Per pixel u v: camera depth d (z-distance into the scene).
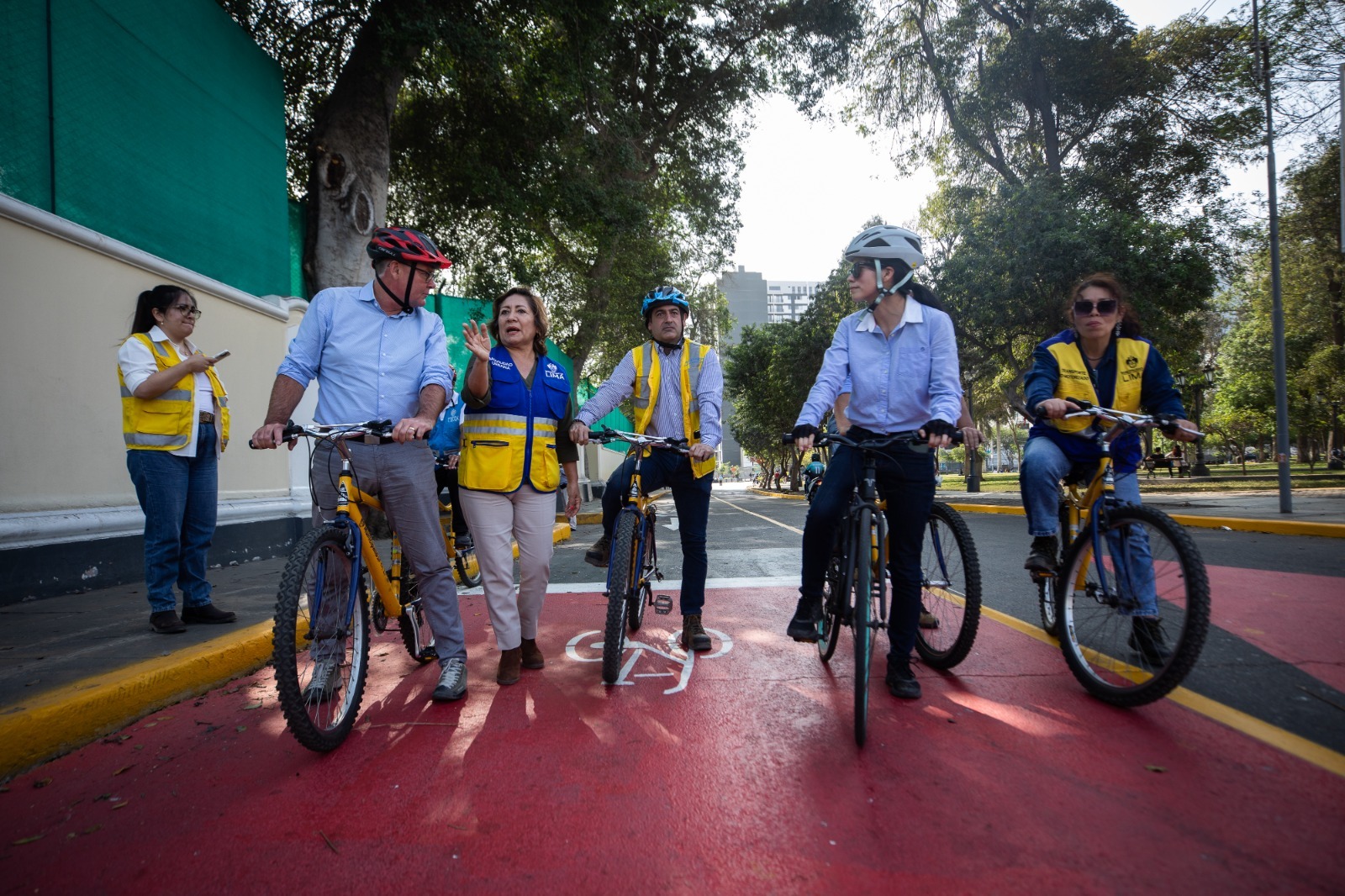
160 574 3.88
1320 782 2.13
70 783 2.43
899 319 3.29
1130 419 3.08
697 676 3.45
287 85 10.02
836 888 1.70
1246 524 9.43
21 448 4.88
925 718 2.79
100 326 5.52
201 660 3.40
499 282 12.53
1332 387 28.00
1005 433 75.12
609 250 13.67
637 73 15.52
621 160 11.62
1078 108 17.59
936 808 2.07
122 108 5.92
